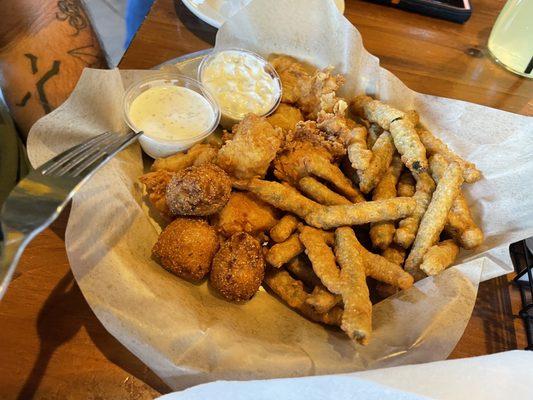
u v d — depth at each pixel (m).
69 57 0.26
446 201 0.26
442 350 0.22
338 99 0.31
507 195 0.28
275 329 0.23
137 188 0.27
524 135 0.29
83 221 0.21
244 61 0.32
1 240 0.14
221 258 0.23
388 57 0.38
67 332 0.21
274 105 0.31
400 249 0.27
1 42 0.23
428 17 0.42
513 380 0.16
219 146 0.30
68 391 0.20
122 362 0.21
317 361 0.21
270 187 0.26
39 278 0.22
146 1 0.49
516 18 0.37
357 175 0.29
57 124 0.24
